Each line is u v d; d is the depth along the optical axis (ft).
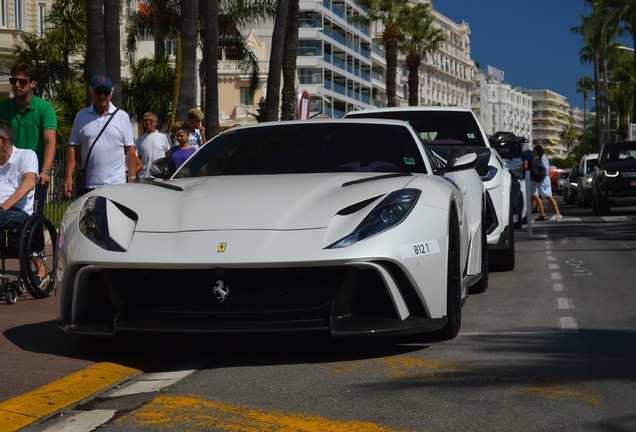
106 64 49.32
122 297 16.55
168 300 16.34
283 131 21.45
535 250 40.55
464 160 20.79
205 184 18.40
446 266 17.30
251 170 19.95
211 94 71.51
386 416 12.99
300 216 16.49
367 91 331.57
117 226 16.85
